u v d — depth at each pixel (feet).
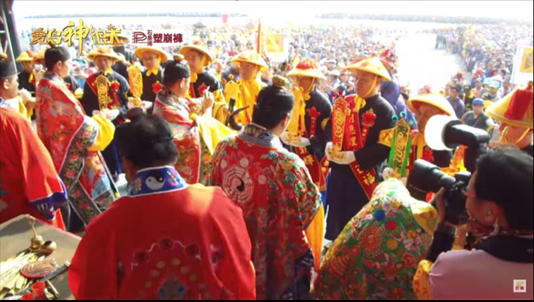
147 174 3.26
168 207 3.21
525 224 2.60
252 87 10.93
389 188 4.05
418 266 3.36
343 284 4.00
